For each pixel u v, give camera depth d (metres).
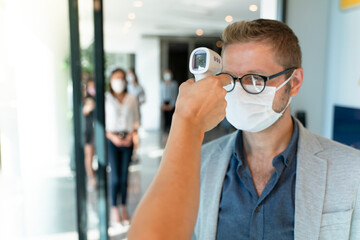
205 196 0.94
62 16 2.44
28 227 2.54
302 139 0.88
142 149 6.31
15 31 2.35
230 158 0.95
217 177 0.94
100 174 2.42
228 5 5.66
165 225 0.35
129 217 3.20
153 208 0.36
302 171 0.83
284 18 2.21
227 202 0.89
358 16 1.97
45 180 2.62
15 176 2.49
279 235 0.81
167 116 8.50
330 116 2.27
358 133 1.92
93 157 4.04
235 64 0.83
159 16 6.86
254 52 0.81
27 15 2.37
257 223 0.83
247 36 0.81
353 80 2.03
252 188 0.86
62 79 2.60
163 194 0.37
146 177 4.46
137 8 6.11
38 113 2.54
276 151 0.89
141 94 6.59
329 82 2.27
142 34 9.05
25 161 2.52
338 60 2.17
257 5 4.75
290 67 0.84
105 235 2.48
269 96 0.81
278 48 0.81
